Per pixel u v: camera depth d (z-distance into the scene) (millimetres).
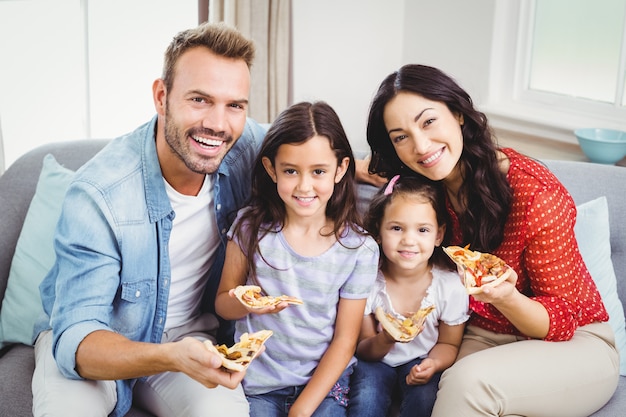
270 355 1652
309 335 1648
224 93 1523
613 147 2395
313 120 1558
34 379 1591
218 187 1699
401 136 1640
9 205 1945
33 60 2818
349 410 1646
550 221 1599
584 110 2785
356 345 1751
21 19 2764
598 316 1679
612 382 1613
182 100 1529
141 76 3025
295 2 2943
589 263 1784
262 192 1661
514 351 1558
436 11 3074
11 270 1856
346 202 1660
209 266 1761
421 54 3191
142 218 1599
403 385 1708
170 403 1593
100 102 2975
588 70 2795
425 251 1689
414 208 1666
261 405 1626
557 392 1534
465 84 3023
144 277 1612
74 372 1490
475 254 1552
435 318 1734
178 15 3021
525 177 1636
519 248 1641
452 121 1624
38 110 2875
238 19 2721
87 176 1580
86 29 2824
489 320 1718
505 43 2895
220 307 1662
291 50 2941
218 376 1353
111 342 1443
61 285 1545
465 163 1669
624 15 2652
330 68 3129
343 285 1669
